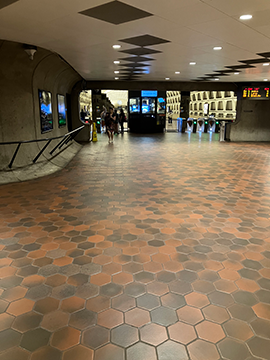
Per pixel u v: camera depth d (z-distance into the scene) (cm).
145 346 200
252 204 500
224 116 3400
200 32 555
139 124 2086
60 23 497
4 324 220
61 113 1195
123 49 718
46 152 897
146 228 398
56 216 441
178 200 522
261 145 1391
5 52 661
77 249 337
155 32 557
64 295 254
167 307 239
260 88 1502
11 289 262
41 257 318
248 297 252
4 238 364
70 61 908
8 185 622
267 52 754
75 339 206
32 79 805
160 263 306
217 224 412
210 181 663
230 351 196
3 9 426
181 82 1590
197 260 313
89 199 526
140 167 830
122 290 261
